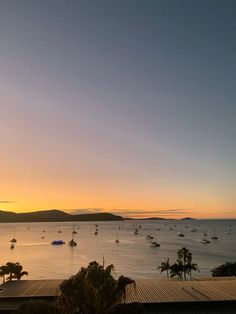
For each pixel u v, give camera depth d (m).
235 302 53.28
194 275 157.75
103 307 31.27
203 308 52.47
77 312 31.56
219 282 66.25
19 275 107.94
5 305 53.31
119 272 172.50
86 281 31.72
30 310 32.28
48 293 57.97
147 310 51.91
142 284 65.06
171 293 57.78
